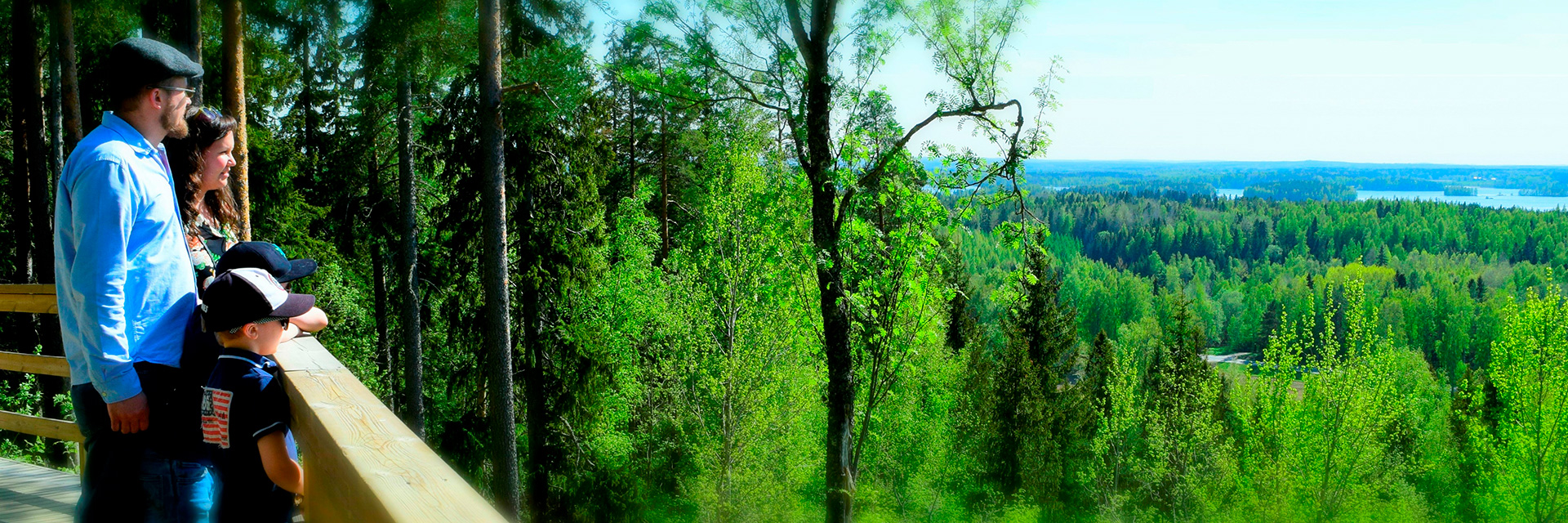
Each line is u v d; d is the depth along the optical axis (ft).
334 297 63.36
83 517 8.45
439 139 50.29
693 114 73.15
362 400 6.82
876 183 37.65
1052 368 129.18
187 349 8.50
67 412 31.91
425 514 3.93
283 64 58.65
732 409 73.61
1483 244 577.02
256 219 52.54
